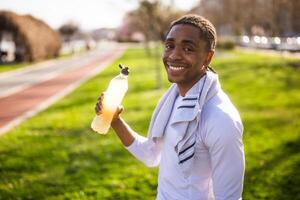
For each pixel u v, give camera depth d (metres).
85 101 12.27
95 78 20.16
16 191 4.95
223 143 1.61
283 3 19.28
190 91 1.76
